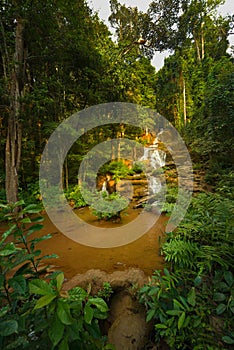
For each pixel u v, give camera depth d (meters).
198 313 1.15
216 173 4.83
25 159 5.52
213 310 1.20
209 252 1.55
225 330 1.09
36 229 0.90
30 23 3.90
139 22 9.91
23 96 3.98
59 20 4.38
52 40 4.41
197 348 1.02
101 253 2.33
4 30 4.08
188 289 1.38
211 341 1.04
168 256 1.68
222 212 2.08
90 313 0.60
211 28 13.45
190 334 1.11
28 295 0.81
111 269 1.93
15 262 0.74
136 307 1.47
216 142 5.07
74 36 4.72
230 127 4.74
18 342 0.59
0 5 3.65
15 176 4.11
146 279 1.68
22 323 0.64
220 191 3.29
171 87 12.62
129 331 1.34
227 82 5.05
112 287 1.63
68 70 5.46
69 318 0.53
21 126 4.23
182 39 10.70
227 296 1.26
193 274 1.50
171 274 1.52
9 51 4.20
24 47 4.21
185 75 11.56
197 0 10.47
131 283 1.65
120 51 6.99
